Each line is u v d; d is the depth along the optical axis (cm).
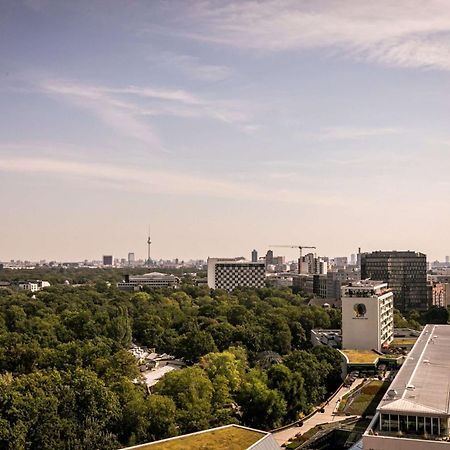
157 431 18925
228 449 15450
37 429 17775
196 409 19788
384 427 16012
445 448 14800
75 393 19388
